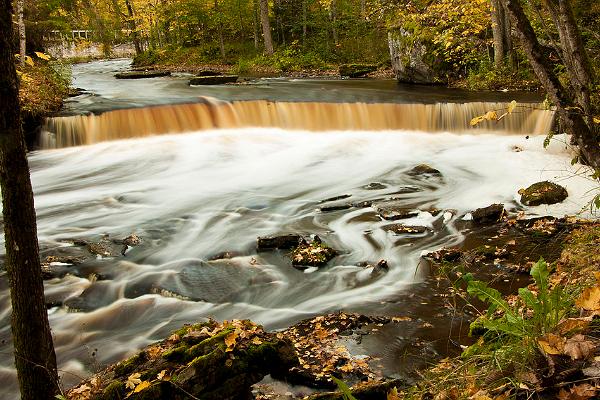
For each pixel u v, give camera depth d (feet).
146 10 113.50
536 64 12.03
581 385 7.33
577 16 49.11
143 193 34.53
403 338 16.30
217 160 41.37
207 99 48.62
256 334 14.07
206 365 12.31
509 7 11.84
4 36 8.71
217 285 21.53
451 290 19.71
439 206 29.99
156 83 69.36
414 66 62.90
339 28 98.73
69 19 109.60
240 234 27.04
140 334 18.16
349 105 47.73
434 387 10.39
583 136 12.07
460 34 43.29
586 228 21.01
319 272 22.31
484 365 9.64
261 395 13.25
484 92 54.24
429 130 47.03
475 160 39.11
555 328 8.72
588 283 10.79
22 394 10.70
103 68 104.88
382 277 21.52
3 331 19.07
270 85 63.57
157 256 24.45
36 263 10.06
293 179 37.06
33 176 37.24
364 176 37.27
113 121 43.73
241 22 104.53
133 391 11.76
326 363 14.73
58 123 41.70
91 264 23.49
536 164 36.19
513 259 21.79
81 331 18.49
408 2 41.47
